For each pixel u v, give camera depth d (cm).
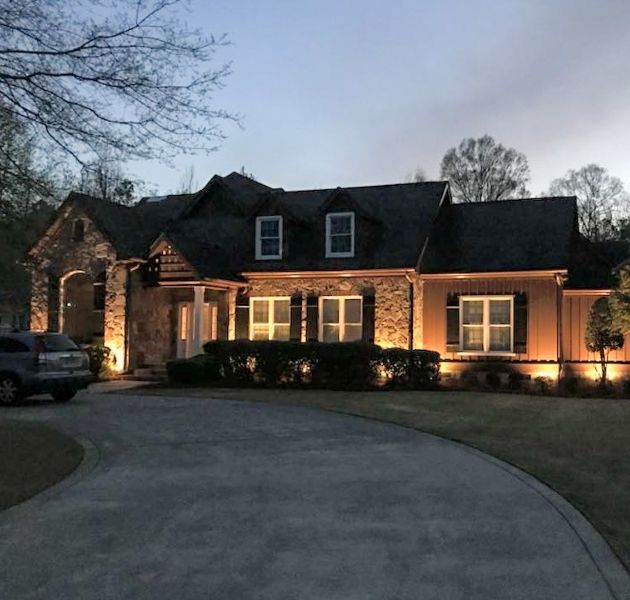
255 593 510
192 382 2181
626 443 1148
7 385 1681
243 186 3148
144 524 695
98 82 930
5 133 970
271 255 2595
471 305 2352
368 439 1222
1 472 938
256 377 2195
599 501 770
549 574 546
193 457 1061
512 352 2283
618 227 5516
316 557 590
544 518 707
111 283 2431
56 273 2342
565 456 1041
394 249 2416
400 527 680
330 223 2527
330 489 846
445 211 2670
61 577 546
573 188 6316
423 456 1062
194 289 2430
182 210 3017
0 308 2169
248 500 792
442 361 2350
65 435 1234
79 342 2469
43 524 696
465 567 564
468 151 5888
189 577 544
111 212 2575
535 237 2386
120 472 952
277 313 2550
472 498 796
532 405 1673
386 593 509
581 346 2306
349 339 2447
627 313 1972
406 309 2366
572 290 2320
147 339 2505
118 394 1966
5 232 1102
